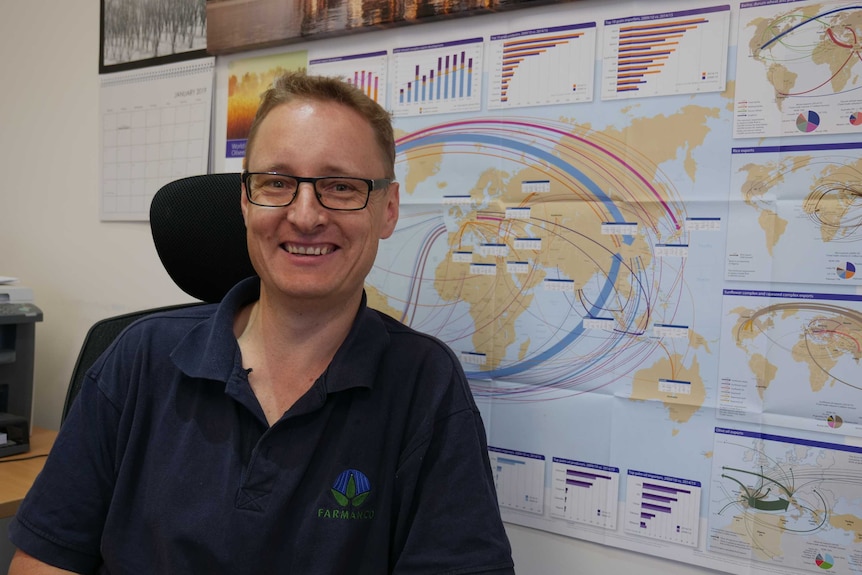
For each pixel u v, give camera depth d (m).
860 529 0.93
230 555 0.81
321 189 0.85
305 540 0.83
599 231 1.10
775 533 0.98
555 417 1.14
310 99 0.86
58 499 0.89
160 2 1.58
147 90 1.61
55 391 1.82
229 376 0.87
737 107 1.00
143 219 1.63
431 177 1.25
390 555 0.89
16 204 1.91
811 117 0.95
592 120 1.10
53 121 1.82
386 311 1.30
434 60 1.24
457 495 0.86
